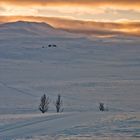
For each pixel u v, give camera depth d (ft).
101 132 176.96
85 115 242.78
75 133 180.34
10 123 246.27
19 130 212.84
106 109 630.74
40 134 191.01
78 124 208.23
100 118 224.53
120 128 184.85
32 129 211.00
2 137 196.03
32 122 240.12
